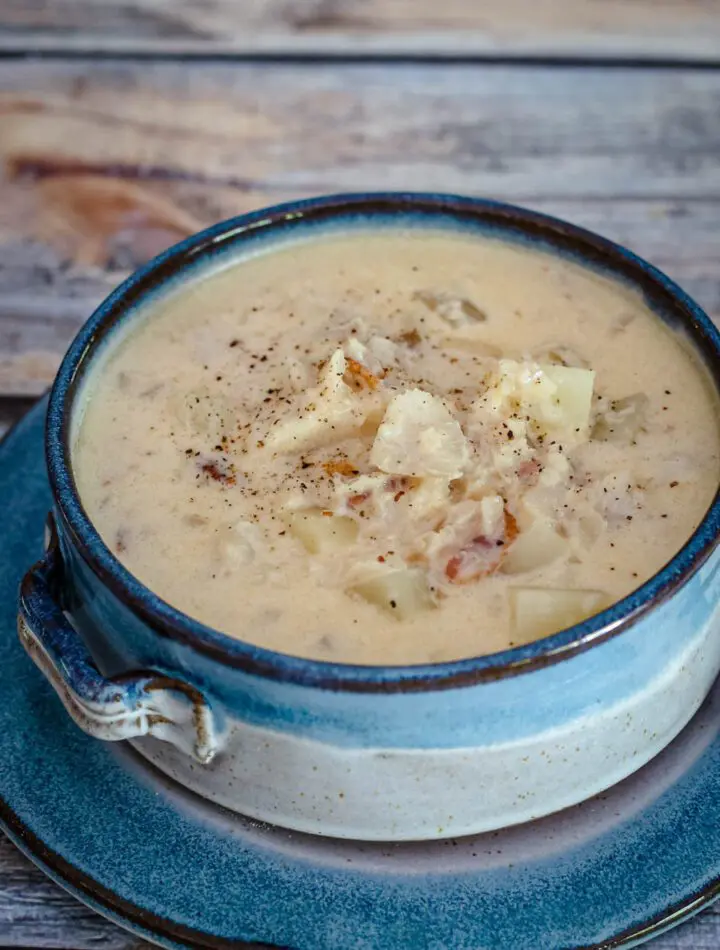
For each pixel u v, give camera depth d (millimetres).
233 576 294
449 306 355
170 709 274
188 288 357
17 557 352
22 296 474
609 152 521
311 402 324
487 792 276
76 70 552
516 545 296
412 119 534
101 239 493
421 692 255
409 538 298
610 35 563
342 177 513
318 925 275
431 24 568
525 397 319
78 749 310
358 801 275
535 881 282
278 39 563
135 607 268
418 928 274
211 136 528
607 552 295
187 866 286
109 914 282
